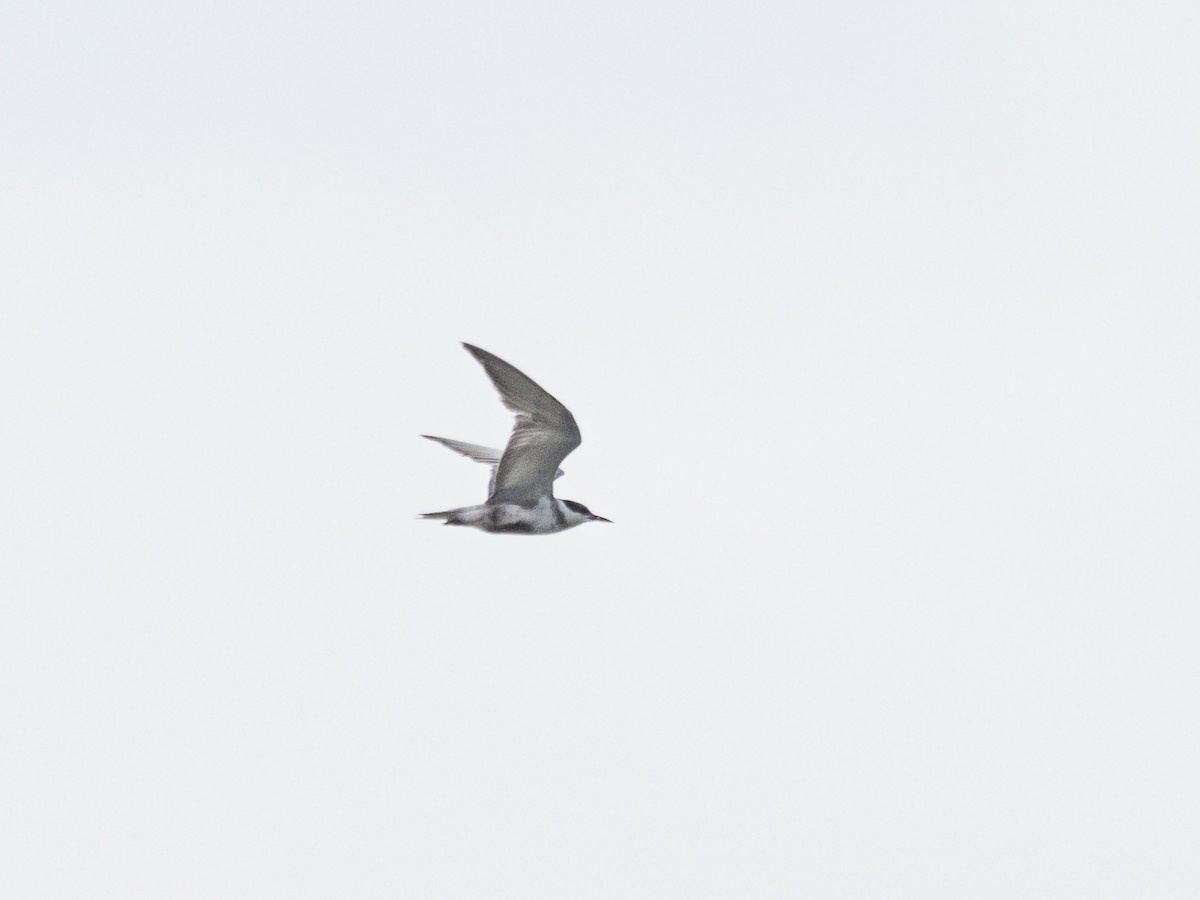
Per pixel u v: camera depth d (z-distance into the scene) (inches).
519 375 703.7
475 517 753.0
